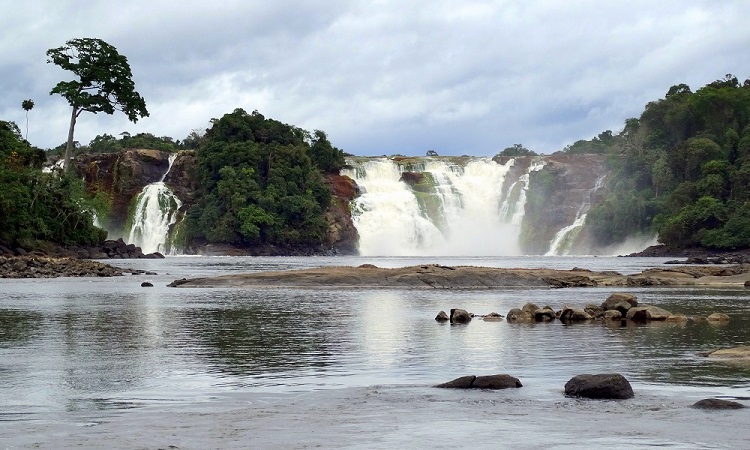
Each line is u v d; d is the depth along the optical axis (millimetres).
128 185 161875
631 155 157375
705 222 133375
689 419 14680
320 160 169625
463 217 165000
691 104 158250
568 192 161875
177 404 16312
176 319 33000
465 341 26172
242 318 33562
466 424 14352
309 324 31156
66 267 74000
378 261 117500
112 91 136250
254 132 166000
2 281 63062
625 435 13508
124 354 23203
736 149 147625
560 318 33250
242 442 13117
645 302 42312
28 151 115875
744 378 19047
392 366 21141
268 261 117625
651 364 21250
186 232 155250
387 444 12977
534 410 15500
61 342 25812
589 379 16969
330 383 18703
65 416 15180
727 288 55188
